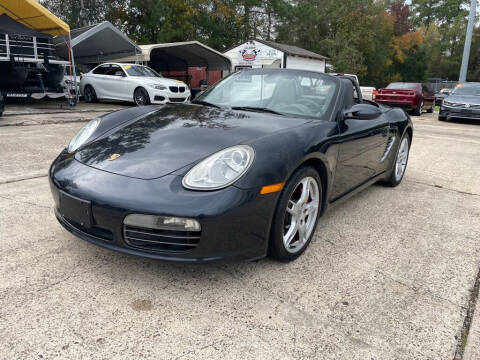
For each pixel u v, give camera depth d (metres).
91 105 12.41
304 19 34.28
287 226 2.37
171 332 1.73
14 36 10.75
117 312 1.84
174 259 1.94
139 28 27.41
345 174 2.96
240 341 1.69
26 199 3.28
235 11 28.39
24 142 5.79
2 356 1.53
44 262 2.26
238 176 1.97
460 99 12.27
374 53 39.12
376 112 2.78
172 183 1.96
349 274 2.33
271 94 3.03
